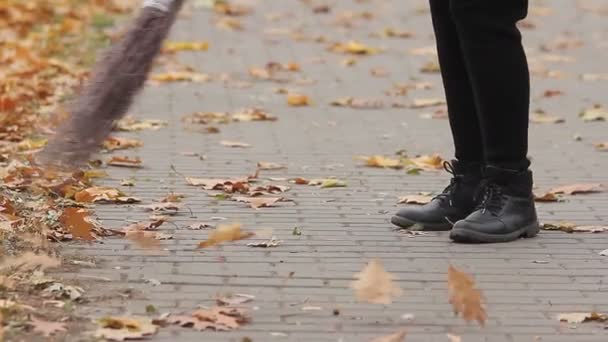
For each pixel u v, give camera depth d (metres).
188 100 16.16
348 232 9.92
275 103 16.20
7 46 18.69
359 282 7.51
